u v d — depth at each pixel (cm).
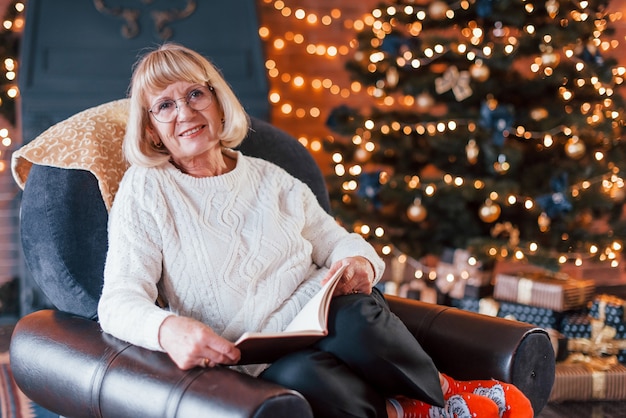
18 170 203
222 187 194
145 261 176
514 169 366
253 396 133
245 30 420
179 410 137
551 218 371
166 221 181
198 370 145
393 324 164
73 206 189
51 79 395
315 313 164
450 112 378
